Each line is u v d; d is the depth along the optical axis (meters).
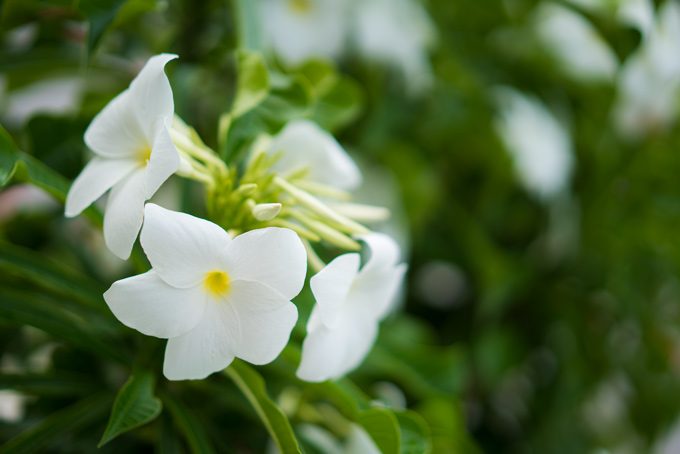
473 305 1.07
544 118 0.98
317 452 0.73
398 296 0.86
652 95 1.01
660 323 1.08
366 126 0.94
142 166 0.64
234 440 0.79
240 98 0.69
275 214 0.64
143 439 0.75
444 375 0.77
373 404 0.69
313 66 0.78
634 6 0.83
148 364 0.69
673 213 1.04
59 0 0.74
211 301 0.63
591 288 1.05
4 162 0.65
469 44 0.99
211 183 0.66
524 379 1.08
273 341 0.62
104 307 0.70
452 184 1.07
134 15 0.73
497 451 1.04
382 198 0.89
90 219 0.69
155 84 0.63
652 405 1.06
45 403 0.75
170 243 0.61
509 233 1.09
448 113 0.96
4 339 0.79
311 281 0.62
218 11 0.81
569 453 0.98
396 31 0.94
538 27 0.99
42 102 0.95
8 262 0.68
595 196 1.04
